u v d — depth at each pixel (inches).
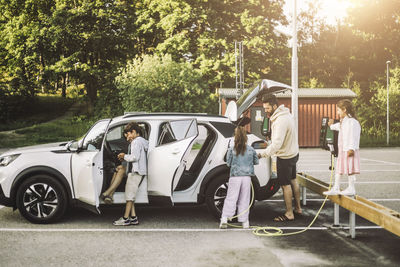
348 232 232.4
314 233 230.5
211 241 213.6
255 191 256.7
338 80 2017.7
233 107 281.1
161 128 251.3
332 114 1007.6
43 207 248.1
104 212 281.4
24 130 1279.5
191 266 174.4
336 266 175.3
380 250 198.4
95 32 1368.1
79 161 243.6
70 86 1999.3
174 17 1231.5
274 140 245.6
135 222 246.5
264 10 1316.4
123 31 1406.3
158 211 288.7
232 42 1293.1
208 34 1290.6
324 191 252.1
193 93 1078.4
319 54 2084.2
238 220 240.7
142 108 1080.8
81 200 243.6
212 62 1258.0
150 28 1357.0
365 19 2017.7
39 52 1476.4
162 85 1080.2
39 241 212.1
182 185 266.5
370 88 1689.2
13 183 245.9
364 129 1294.3
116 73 1395.2
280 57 1327.5
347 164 227.9
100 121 260.1
